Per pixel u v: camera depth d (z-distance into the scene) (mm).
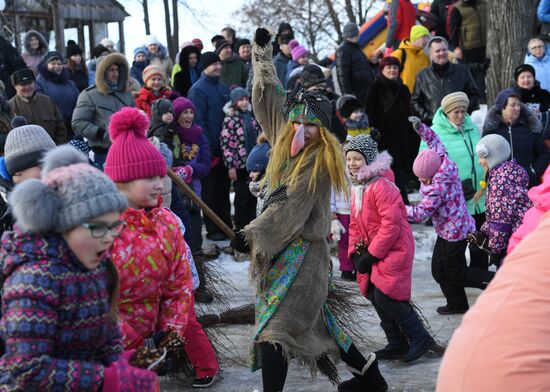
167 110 7633
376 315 6539
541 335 2355
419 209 6043
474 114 11461
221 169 9078
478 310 2494
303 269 4223
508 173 6273
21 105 8359
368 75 10289
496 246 6266
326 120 4230
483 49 12195
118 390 2539
